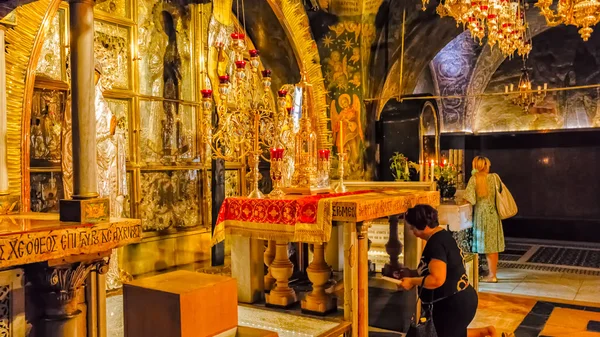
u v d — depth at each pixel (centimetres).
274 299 422
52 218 244
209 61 607
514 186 1162
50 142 438
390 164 788
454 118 1127
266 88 456
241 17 652
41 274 217
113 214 442
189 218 593
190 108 592
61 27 448
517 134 1139
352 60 745
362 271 371
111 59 499
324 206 353
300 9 668
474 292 343
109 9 498
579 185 1103
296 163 439
